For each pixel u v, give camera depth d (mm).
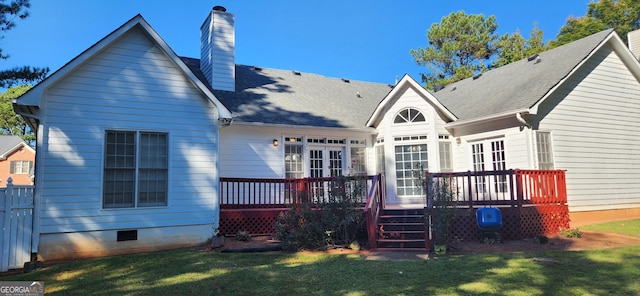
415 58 40844
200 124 10820
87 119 9430
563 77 12758
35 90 8711
